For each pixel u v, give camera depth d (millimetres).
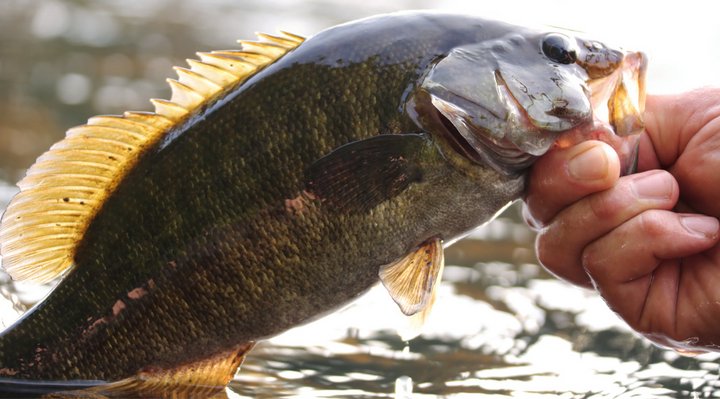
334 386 676
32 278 635
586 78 605
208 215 608
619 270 602
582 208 599
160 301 619
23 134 1168
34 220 627
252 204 603
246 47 618
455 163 601
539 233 619
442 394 671
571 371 708
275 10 2076
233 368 632
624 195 592
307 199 600
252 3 2143
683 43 1669
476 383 687
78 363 630
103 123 616
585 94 600
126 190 622
